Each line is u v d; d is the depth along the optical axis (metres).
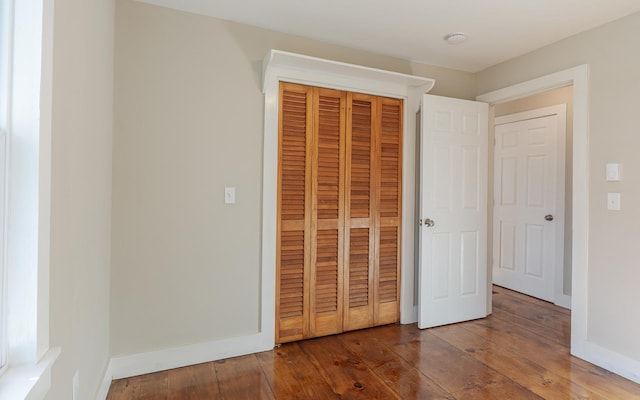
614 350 2.27
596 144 2.40
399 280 3.03
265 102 2.47
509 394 1.99
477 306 3.19
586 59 2.47
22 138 0.96
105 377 1.95
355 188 2.82
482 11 2.23
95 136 1.67
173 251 2.25
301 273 2.64
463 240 3.12
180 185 2.26
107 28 1.91
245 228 2.45
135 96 2.15
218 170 2.36
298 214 2.62
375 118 2.89
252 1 2.14
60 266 1.19
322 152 2.69
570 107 3.55
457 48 2.81
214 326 2.37
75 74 1.34
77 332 1.40
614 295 2.29
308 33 2.56
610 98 2.32
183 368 2.26
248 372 2.21
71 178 1.30
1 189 0.93
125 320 2.14
